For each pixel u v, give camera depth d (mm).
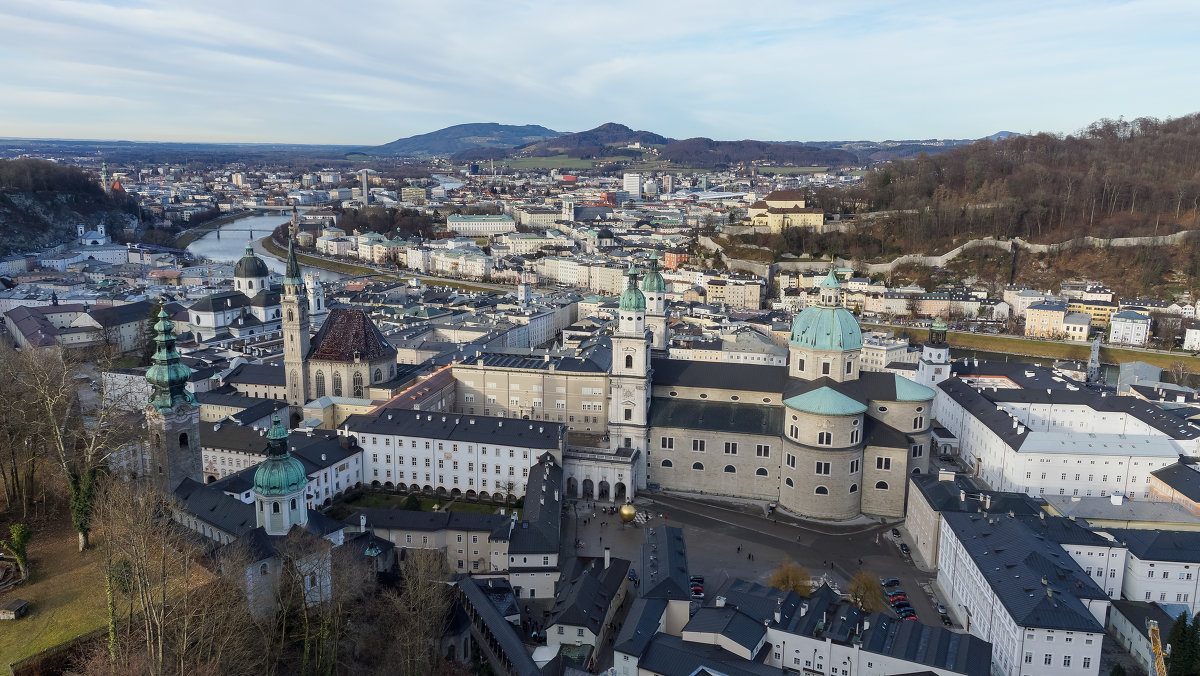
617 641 141875
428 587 145625
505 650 143625
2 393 184500
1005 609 143875
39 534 159250
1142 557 167625
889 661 137250
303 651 136125
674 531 187000
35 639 124688
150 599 120000
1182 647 135125
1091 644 136000
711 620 147250
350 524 181625
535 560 178875
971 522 177375
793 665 145625
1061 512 191875
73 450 182750
